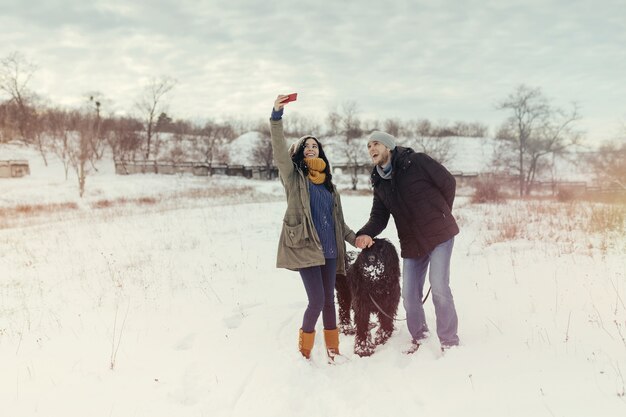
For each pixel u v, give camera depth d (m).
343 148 53.66
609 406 2.52
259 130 69.81
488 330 3.86
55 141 44.19
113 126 50.16
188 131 65.38
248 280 6.22
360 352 3.62
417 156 3.58
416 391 2.96
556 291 4.77
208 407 2.87
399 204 3.61
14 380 3.36
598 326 3.69
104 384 3.24
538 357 3.23
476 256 7.10
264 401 2.89
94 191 28.31
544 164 39.88
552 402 2.62
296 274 6.48
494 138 67.94
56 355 3.81
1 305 5.46
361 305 3.65
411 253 3.64
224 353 3.73
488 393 2.81
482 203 17.45
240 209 16.17
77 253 8.91
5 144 47.44
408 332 4.04
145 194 27.67
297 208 3.50
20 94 52.62
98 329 4.43
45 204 22.62
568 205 13.51
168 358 3.67
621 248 6.61
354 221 12.24
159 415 2.79
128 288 5.98
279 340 3.99
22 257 8.69
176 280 6.34
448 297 3.53
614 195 18.38
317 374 3.29
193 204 20.50
